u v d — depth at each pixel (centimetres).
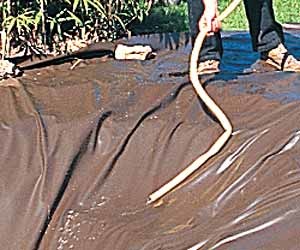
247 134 354
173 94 405
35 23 503
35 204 356
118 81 443
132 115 384
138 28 660
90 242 339
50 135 378
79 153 371
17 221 354
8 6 501
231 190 336
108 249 332
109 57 509
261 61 467
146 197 355
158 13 716
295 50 494
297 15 772
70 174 365
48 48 542
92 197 360
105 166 368
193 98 397
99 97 416
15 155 374
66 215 352
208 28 368
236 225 313
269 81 416
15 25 512
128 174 365
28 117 395
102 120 382
